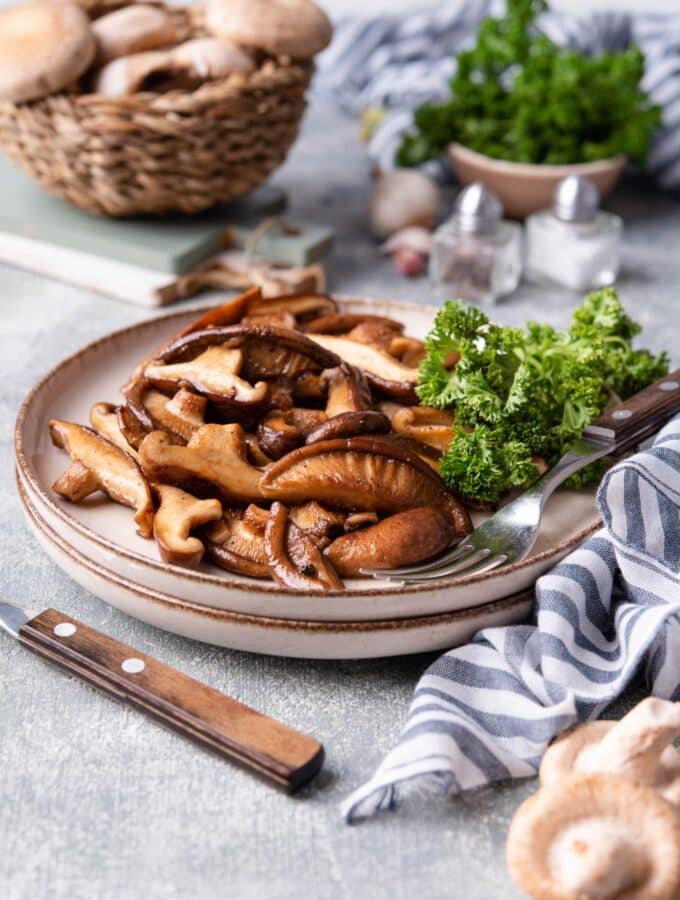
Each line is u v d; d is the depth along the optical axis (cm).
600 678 77
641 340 107
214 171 111
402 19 142
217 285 113
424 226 121
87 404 91
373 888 67
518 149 122
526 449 84
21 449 85
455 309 87
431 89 135
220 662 80
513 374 87
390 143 131
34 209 118
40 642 79
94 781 75
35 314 110
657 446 83
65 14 108
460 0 141
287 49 110
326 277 116
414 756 72
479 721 76
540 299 115
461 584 78
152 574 78
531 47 126
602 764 69
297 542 79
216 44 109
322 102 151
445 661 78
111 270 112
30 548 87
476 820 72
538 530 83
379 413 84
